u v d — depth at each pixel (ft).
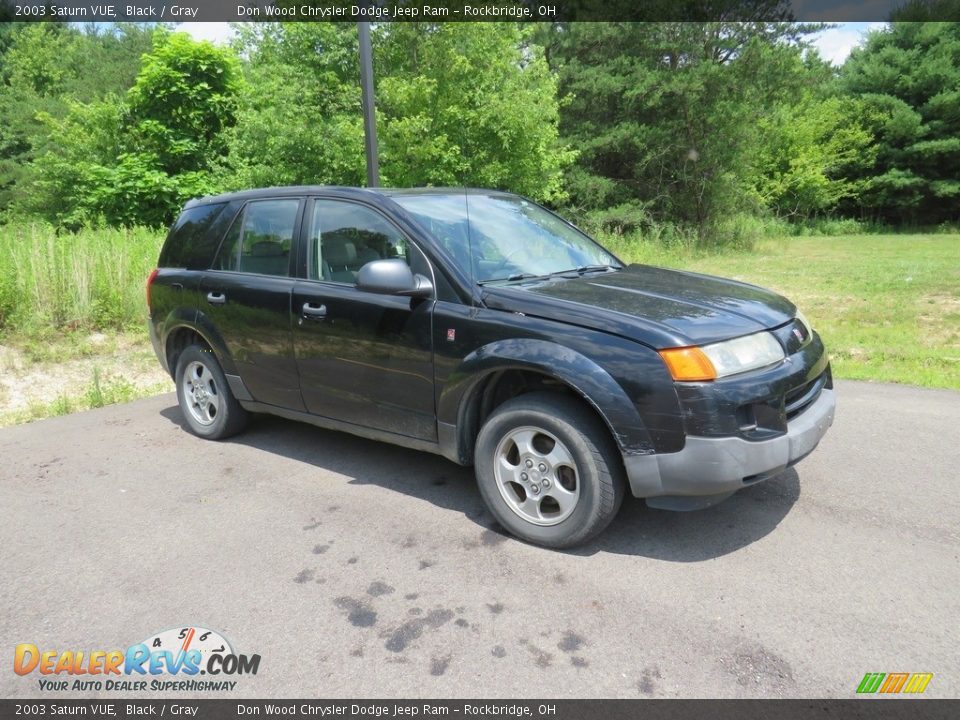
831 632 8.74
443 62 42.88
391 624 9.23
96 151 61.00
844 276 45.50
